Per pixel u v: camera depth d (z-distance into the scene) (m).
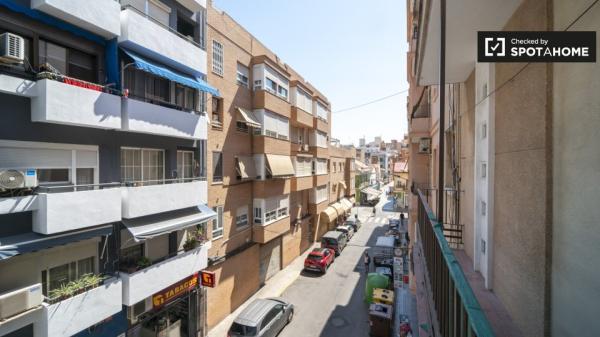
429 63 6.31
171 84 9.98
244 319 10.67
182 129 9.34
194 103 11.05
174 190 9.11
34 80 6.32
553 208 3.08
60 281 6.94
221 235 13.23
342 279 17.97
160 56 8.64
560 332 2.95
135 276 7.94
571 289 2.76
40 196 6.09
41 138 6.51
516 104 3.96
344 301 15.03
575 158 2.69
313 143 23.48
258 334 10.41
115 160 8.06
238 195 14.45
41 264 6.60
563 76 2.89
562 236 2.92
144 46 8.04
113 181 7.99
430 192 12.32
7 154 6.06
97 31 7.32
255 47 15.98
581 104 2.59
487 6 3.96
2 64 5.73
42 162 6.59
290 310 13.04
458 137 7.95
